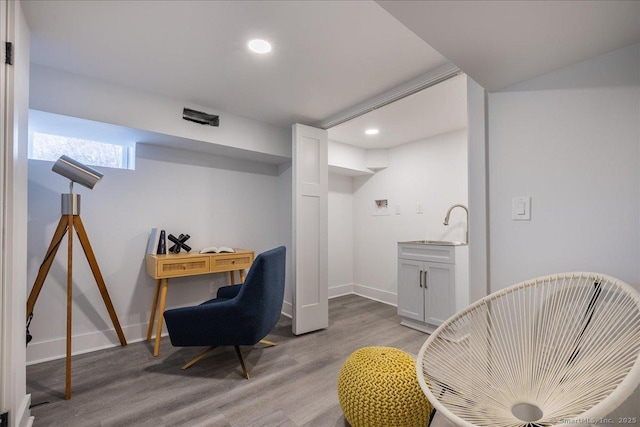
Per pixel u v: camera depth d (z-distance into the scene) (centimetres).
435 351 130
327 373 213
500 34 110
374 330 301
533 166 141
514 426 98
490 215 156
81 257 246
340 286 449
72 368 218
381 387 142
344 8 143
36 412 167
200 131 265
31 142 236
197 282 306
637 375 82
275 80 218
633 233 114
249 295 197
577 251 128
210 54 184
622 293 109
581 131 127
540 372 120
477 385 119
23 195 142
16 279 126
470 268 162
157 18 151
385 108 269
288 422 161
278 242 365
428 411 145
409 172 387
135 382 199
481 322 139
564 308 124
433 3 95
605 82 121
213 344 202
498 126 154
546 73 137
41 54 185
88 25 156
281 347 258
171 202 292
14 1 125
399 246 324
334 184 444
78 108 210
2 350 121
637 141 114
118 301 263
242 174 339
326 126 301
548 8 95
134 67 200
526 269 143
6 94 122
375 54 184
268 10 145
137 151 273
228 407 173
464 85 220
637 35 109
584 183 126
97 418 163
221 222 323
